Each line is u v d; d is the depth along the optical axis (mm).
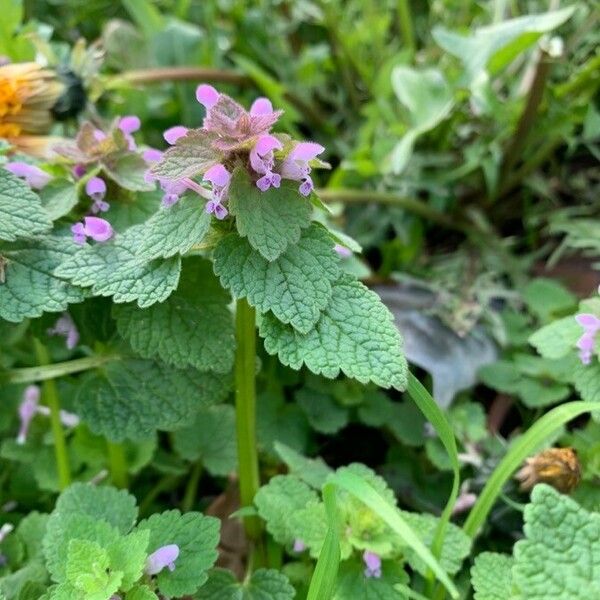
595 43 191
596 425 130
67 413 147
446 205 204
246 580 108
